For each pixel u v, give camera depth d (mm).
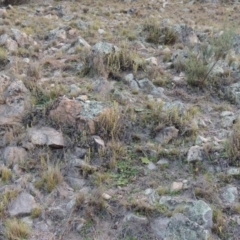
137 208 4746
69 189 5191
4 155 5723
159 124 5969
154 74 7637
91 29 10578
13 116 6309
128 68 7812
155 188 5098
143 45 9484
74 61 8336
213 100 7102
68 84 7281
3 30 9719
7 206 4961
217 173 5242
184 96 7109
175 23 11789
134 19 12508
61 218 4809
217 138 5918
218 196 4922
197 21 12914
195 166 5371
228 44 7781
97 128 5859
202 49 7855
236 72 7793
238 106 6914
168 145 5770
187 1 16250
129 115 6199
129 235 4535
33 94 6793
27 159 5633
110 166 5414
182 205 4680
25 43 9344
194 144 5746
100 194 4914
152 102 6527
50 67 8117
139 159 5547
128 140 5859
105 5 14797
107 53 7855
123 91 7094
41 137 5832
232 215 4684
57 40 9711
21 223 4699
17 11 12719
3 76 7273
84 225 4684
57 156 5699
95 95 6758
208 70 7465
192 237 4312
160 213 4691
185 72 7727
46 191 5172
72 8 13602
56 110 6094
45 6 14180
